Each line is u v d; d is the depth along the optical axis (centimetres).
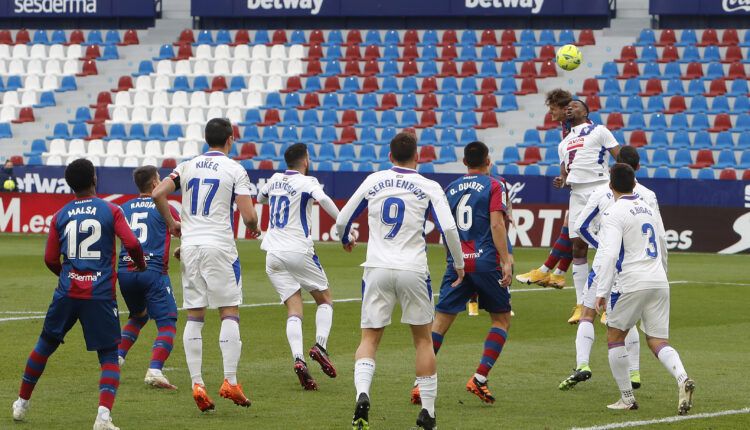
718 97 10912
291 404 3222
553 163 10512
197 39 12725
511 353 4216
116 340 2870
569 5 11800
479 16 12294
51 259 2934
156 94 12019
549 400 3325
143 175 3666
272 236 3750
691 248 8900
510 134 11075
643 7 12075
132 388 3453
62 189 10356
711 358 4100
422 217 2911
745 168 10225
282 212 3747
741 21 11688
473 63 11738
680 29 11875
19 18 13350
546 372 3812
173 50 12550
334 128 11262
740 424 2931
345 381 3622
